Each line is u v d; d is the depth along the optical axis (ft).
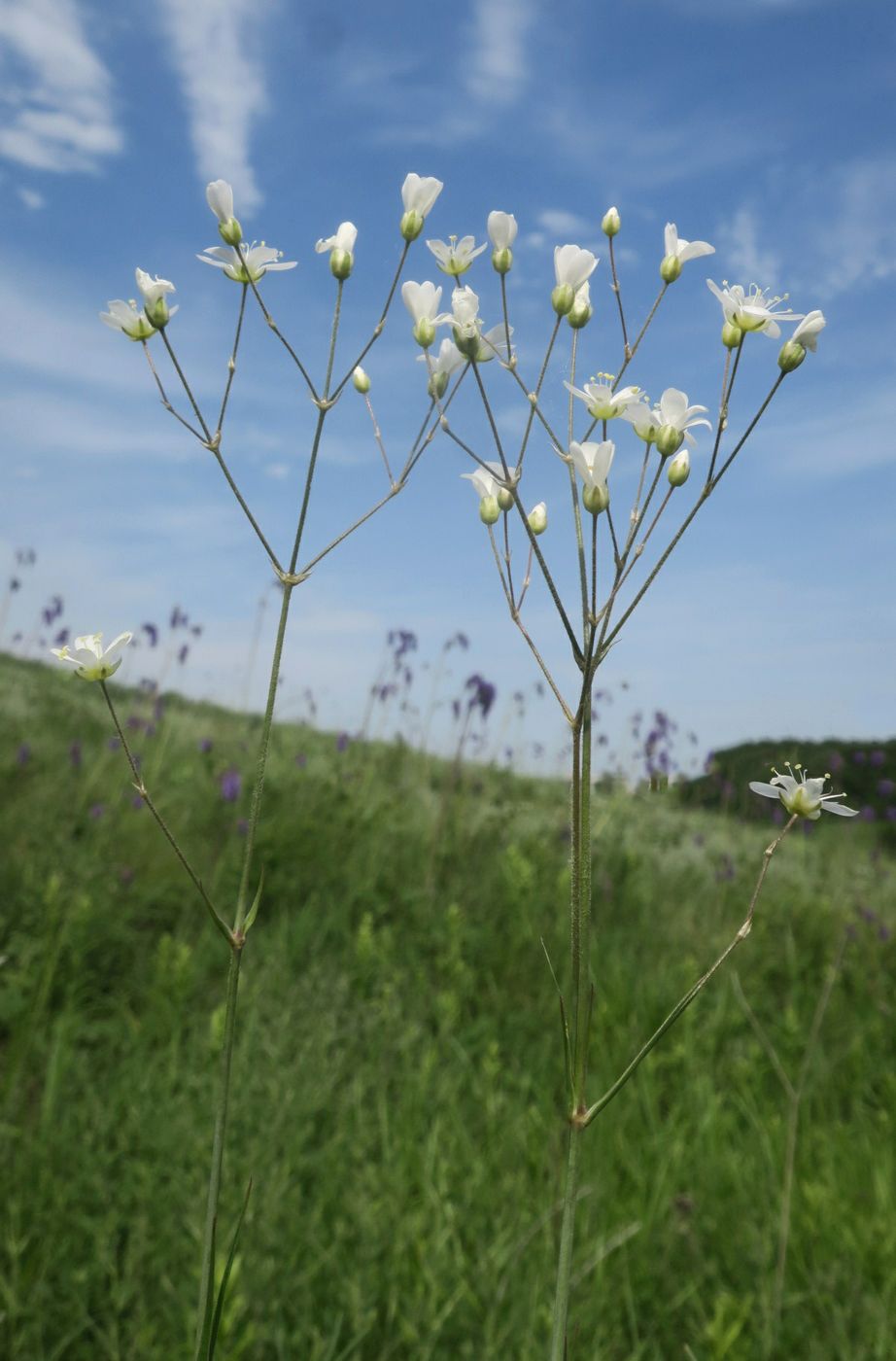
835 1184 11.32
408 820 24.63
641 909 22.76
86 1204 9.14
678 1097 13.71
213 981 15.56
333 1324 8.11
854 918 23.54
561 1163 10.55
